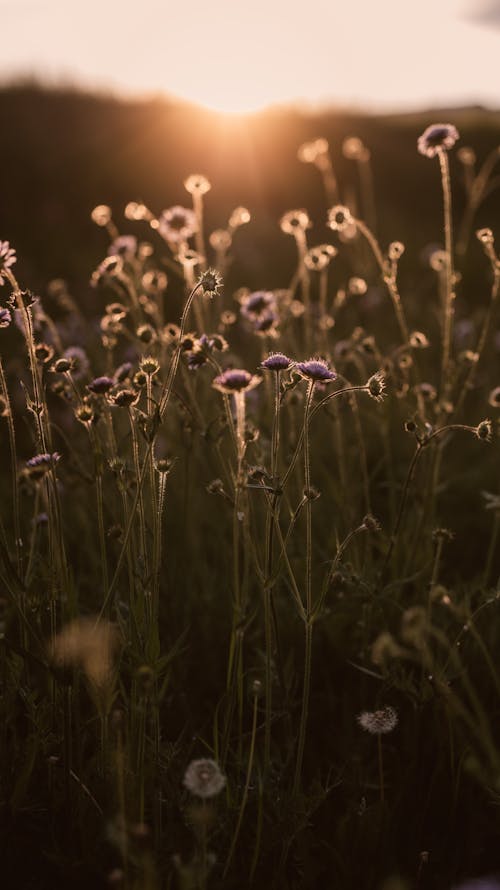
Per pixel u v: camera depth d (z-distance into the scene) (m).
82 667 2.07
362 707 2.55
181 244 3.34
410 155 15.48
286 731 2.39
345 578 2.42
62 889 2.04
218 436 2.58
